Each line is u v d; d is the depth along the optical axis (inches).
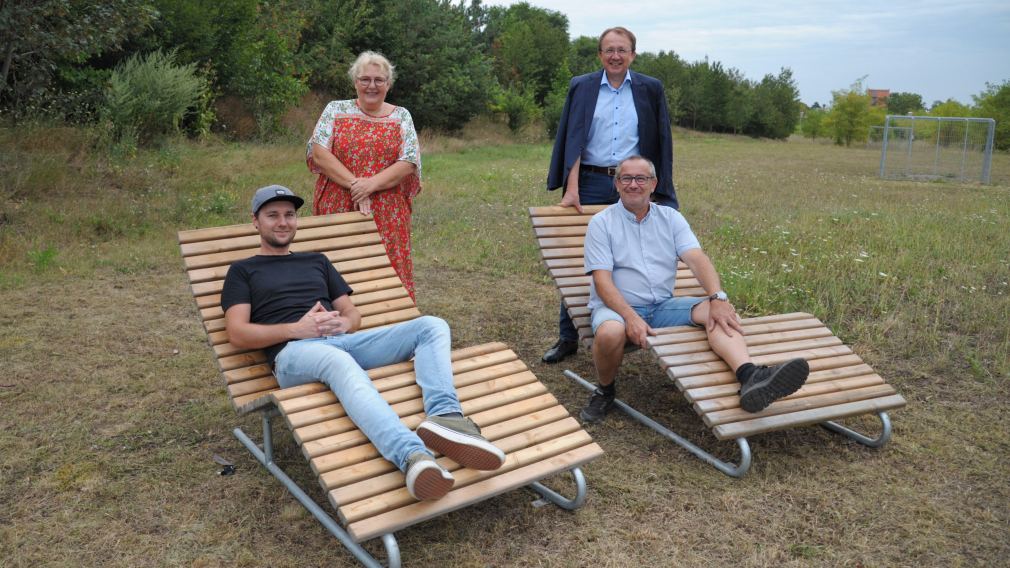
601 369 168.9
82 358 198.7
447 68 1024.2
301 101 865.5
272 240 151.0
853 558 120.7
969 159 782.5
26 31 417.7
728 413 144.8
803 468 150.9
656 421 173.5
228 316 142.5
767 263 311.4
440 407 127.1
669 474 147.6
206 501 134.3
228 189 455.8
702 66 1811.0
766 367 147.3
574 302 185.2
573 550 122.3
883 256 318.0
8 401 171.8
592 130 203.9
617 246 172.2
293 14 878.4
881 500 138.6
